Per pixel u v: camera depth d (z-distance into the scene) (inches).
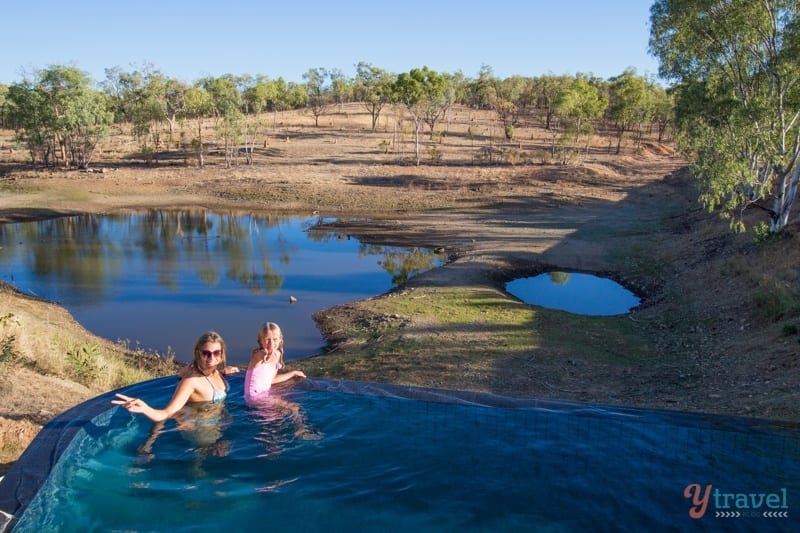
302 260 1139.3
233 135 2461.9
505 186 1945.1
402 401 278.5
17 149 2731.3
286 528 185.6
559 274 978.7
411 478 214.4
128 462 222.4
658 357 529.7
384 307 741.3
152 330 713.0
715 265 828.6
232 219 1631.4
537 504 200.2
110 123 2449.6
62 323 696.4
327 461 227.1
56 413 319.3
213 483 211.0
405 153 2760.8
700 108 1009.5
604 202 1734.7
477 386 458.6
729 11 807.1
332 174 2176.4
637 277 930.7
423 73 2721.5
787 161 810.8
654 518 191.6
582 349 558.3
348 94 4953.3
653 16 896.3
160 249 1237.7
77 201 1811.0
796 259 675.4
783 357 442.3
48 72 2345.0
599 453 230.8
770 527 184.2
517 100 4687.5
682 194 1745.8
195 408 267.4
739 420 257.6
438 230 1403.8
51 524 180.5
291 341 665.0
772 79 814.5
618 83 3105.3
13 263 1083.3
